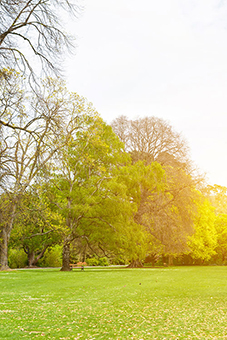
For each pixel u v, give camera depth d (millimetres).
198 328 8352
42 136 12445
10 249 48344
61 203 35438
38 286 18547
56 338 7426
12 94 11531
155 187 41094
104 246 37906
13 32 11547
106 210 32906
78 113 26656
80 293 15508
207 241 51156
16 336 7609
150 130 45688
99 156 32750
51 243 46938
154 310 10984
